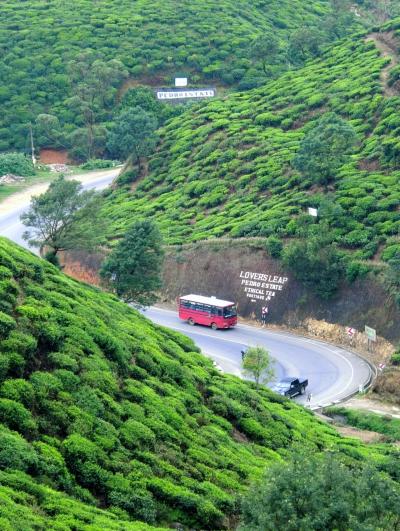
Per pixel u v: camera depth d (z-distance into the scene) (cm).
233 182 9200
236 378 5025
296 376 6234
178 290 8056
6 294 3819
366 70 10206
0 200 9962
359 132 8969
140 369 4069
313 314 7206
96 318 4175
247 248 7881
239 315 7612
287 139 9531
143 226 6831
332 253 7219
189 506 3262
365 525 2739
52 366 3641
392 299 6719
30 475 2994
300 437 4412
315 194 8188
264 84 11988
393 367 6088
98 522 2822
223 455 3744
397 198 7588
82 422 3384
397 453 3722
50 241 6512
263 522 2748
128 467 3316
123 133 10506
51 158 12094
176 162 10194
